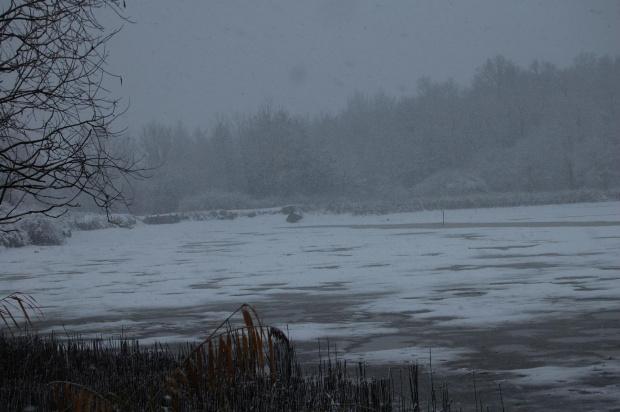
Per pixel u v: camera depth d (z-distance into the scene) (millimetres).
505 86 115500
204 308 13648
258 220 63031
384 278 17578
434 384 7289
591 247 23359
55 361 7441
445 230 38156
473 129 108000
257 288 16609
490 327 10445
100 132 6105
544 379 7332
